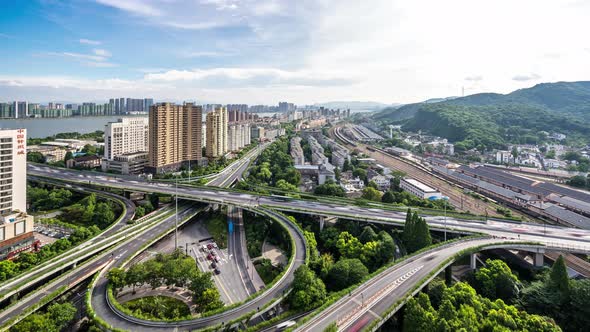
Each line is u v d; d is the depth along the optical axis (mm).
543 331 102250
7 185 173000
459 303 119125
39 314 114438
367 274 144250
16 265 143500
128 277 134500
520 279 157500
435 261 149625
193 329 109500
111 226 198250
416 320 108188
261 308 118375
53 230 199875
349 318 109312
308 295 123562
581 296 119125
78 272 141250
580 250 160000
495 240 174250
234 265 172625
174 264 142625
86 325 115875
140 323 111750
